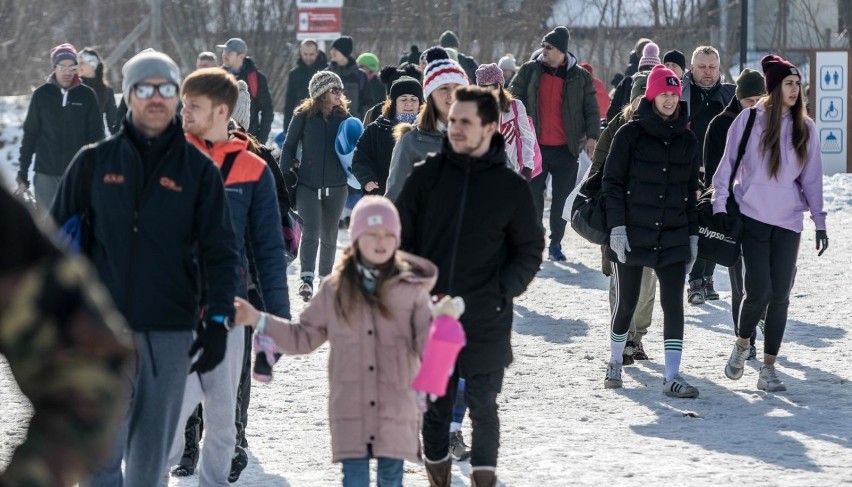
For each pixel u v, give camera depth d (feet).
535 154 77.87
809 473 45.03
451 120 38.91
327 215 85.15
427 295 35.22
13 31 197.57
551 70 102.27
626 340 66.08
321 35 166.20
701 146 83.10
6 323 13.53
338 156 83.92
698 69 83.15
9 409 54.03
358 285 34.96
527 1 276.00
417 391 33.71
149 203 34.14
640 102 58.08
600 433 51.52
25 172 95.50
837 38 286.66
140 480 35.14
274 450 49.42
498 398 58.03
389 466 35.81
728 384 61.26
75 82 95.76
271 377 35.68
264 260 39.75
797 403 56.95
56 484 13.52
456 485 44.37
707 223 58.80
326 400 58.23
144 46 243.40
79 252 34.19
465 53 259.80
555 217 104.06
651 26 281.13
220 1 248.73
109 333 14.02
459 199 38.78
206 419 39.81
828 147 158.30
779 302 59.21
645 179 57.41
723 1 283.79
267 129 127.85
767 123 58.70
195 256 35.12
